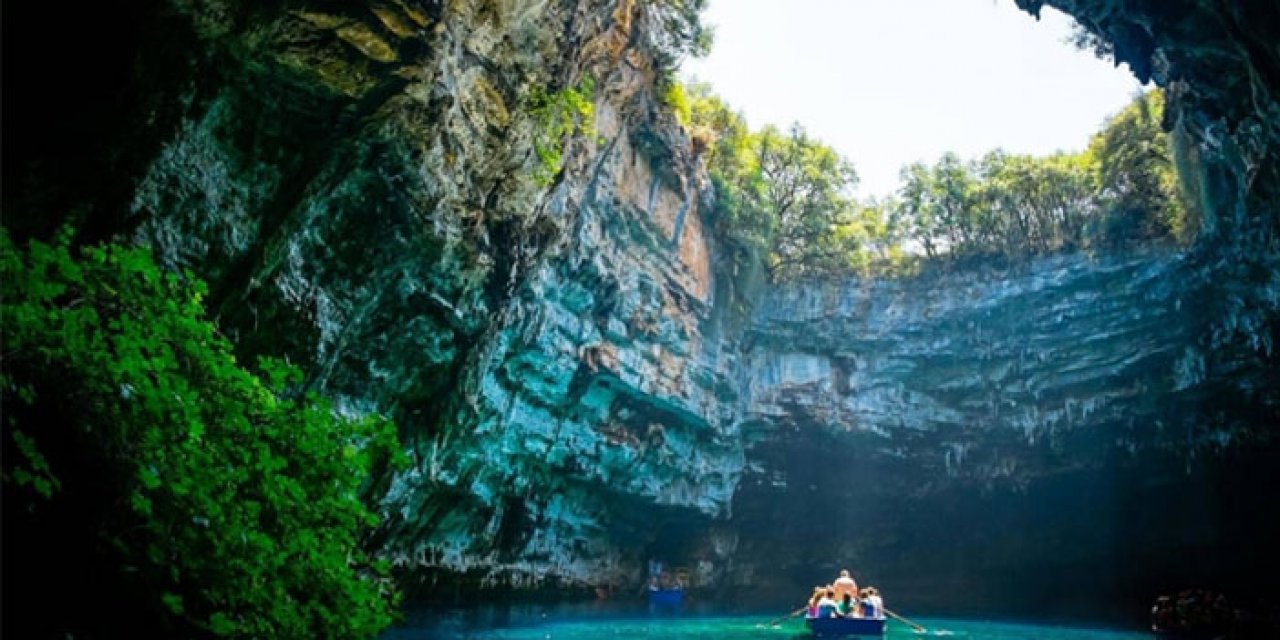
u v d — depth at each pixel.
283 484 6.62
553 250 24.16
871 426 40.09
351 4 15.20
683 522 38.03
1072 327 36.94
